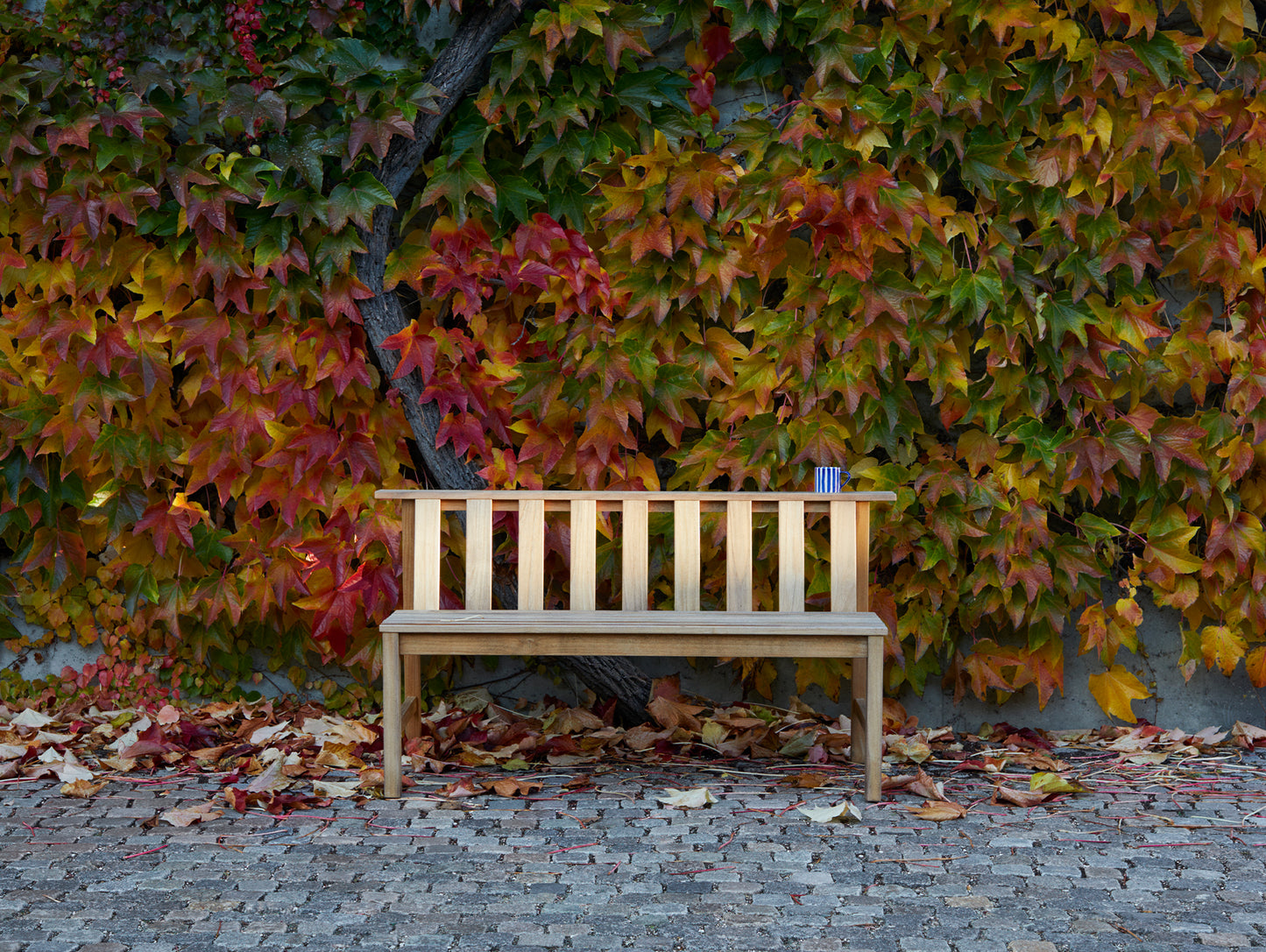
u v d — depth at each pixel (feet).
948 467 12.25
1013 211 12.09
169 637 13.25
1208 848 8.74
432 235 12.27
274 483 12.43
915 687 12.91
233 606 12.69
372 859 8.41
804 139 12.05
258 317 12.21
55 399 12.55
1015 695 13.17
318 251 11.80
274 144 11.69
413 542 11.14
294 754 11.05
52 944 6.89
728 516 11.17
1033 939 7.02
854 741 11.34
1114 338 12.18
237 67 12.12
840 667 12.80
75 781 10.21
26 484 12.87
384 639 9.96
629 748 11.68
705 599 12.78
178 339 12.29
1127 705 12.55
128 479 12.71
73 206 11.69
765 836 8.95
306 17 12.21
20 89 11.45
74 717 12.72
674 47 12.72
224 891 7.78
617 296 12.24
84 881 7.95
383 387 12.69
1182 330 12.33
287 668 13.43
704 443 12.42
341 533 12.39
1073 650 13.10
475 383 12.36
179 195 11.51
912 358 12.60
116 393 12.32
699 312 12.78
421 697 12.92
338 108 11.99
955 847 8.73
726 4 11.85
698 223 12.03
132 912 7.41
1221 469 12.31
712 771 10.96
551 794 10.13
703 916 7.36
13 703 13.23
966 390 12.25
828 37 11.85
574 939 7.00
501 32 11.97
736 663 13.28
